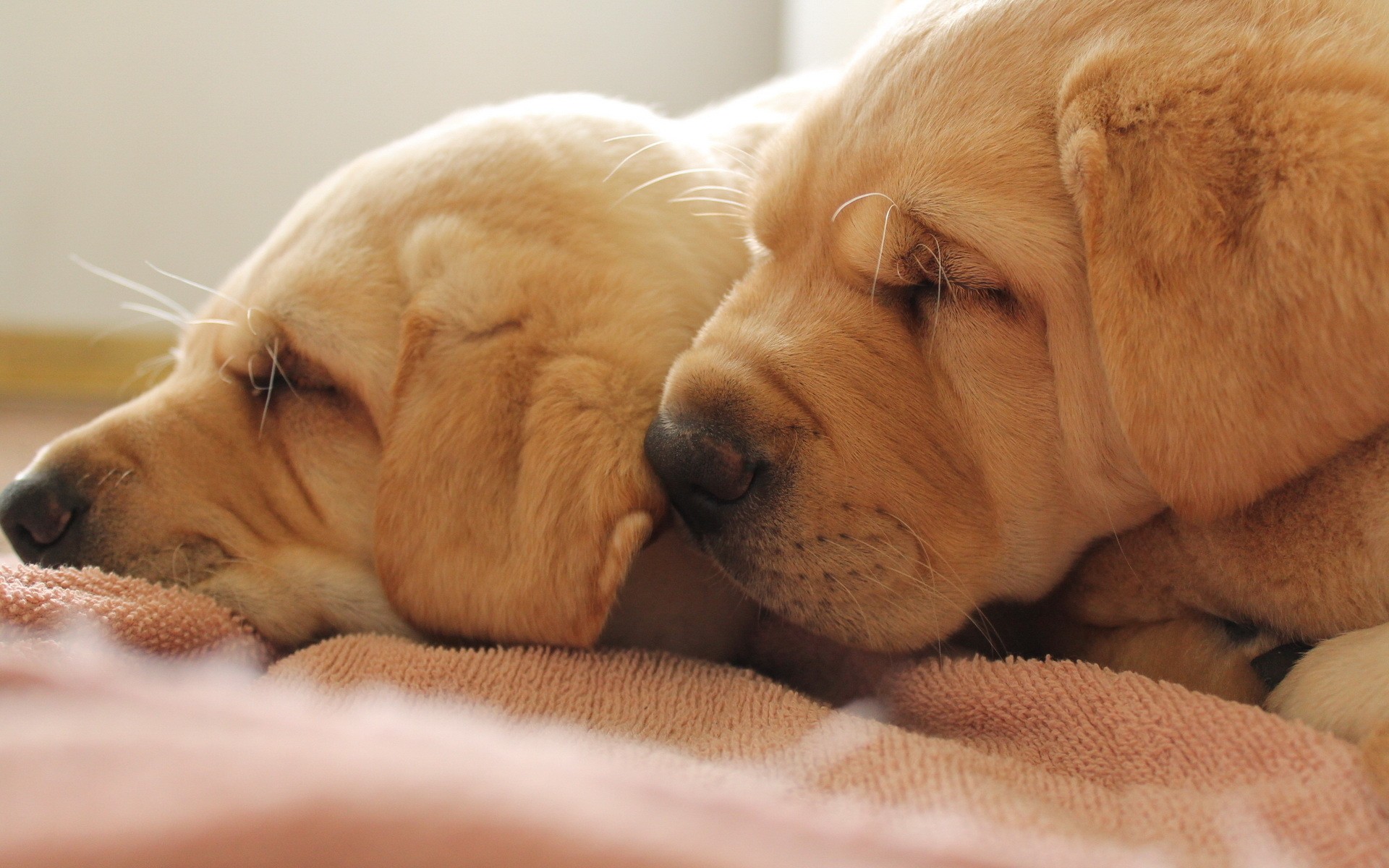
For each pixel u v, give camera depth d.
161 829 0.18
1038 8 0.35
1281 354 0.32
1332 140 0.32
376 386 0.39
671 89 1.01
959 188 0.34
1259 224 0.32
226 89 0.96
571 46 0.99
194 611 0.36
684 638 0.39
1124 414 0.33
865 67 0.37
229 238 0.99
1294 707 0.33
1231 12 0.34
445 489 0.37
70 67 0.94
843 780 0.30
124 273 0.98
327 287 0.39
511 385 0.37
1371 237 0.31
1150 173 0.33
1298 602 0.35
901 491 0.36
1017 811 0.29
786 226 0.38
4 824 0.18
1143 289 0.32
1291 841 0.28
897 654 0.37
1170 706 0.32
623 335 0.37
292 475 0.41
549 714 0.33
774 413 0.36
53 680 0.24
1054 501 0.36
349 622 0.40
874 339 0.36
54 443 0.40
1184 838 0.29
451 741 0.24
